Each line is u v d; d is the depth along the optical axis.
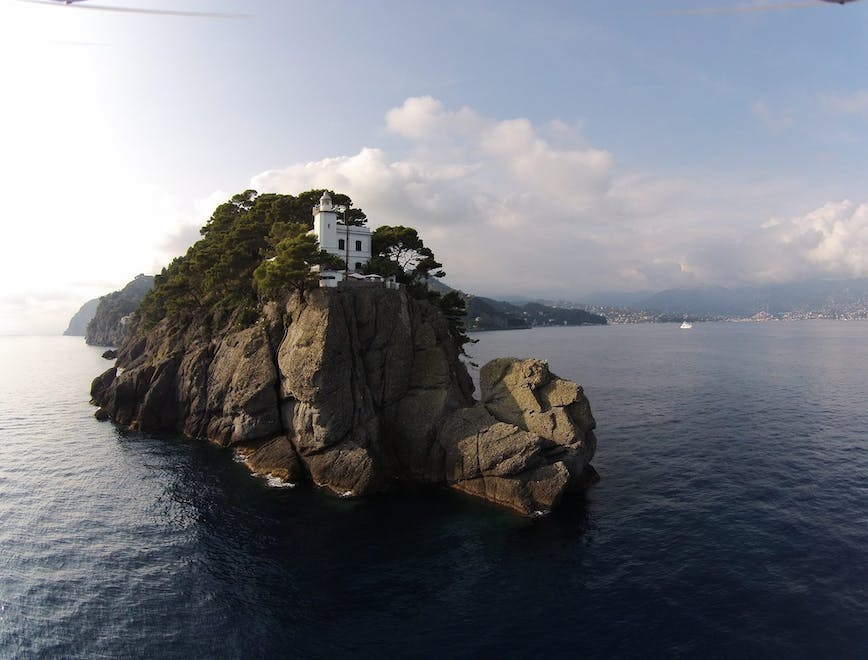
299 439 57.16
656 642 29.59
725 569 36.59
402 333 62.22
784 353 190.88
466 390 68.56
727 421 77.81
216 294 84.81
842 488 50.22
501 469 49.34
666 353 197.62
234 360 67.19
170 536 42.97
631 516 45.56
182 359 77.00
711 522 43.78
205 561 39.03
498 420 54.97
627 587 34.94
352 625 31.72
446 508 48.38
